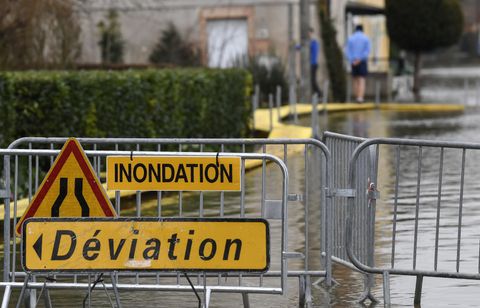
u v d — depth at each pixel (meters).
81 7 43.69
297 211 23.98
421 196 26.08
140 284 16.09
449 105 60.66
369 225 15.62
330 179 15.94
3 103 26.36
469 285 17.17
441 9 82.75
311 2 65.50
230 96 38.78
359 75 61.84
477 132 44.06
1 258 19.20
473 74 110.06
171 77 33.47
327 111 55.16
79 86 28.83
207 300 14.49
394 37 83.75
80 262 14.19
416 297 15.88
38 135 28.31
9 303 16.05
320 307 15.72
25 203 22.53
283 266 14.60
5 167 15.23
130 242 14.18
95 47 60.38
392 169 31.33
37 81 28.19
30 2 37.44
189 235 14.16
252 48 63.69
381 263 18.41
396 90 79.69
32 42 38.78
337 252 17.02
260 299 16.31
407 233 21.28
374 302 15.98
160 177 14.94
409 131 44.50
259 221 14.11
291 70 57.44
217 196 25.67
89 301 14.81
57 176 14.61
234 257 14.12
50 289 15.59
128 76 30.70
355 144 16.09
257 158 14.78
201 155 14.86
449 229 21.70
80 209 14.62
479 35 173.62
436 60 155.88
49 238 14.19
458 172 30.62
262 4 64.38
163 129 32.84
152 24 63.59
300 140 16.00
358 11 77.62
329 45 66.38
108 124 30.03
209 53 62.31
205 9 64.38
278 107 45.22
